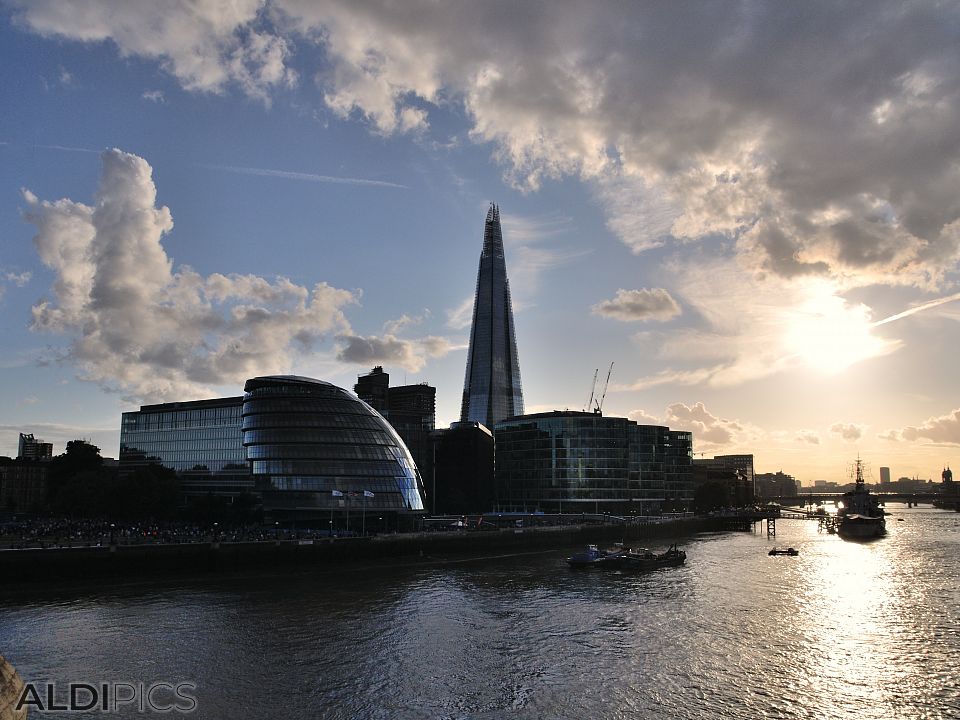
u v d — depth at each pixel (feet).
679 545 637.71
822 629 268.62
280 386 609.01
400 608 301.63
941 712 181.98
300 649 232.32
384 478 583.17
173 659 218.59
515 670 212.02
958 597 342.85
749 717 176.76
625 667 216.33
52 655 221.46
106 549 358.64
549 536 608.60
